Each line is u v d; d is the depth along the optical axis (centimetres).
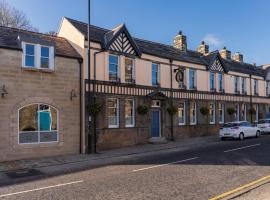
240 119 3222
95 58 1933
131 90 2153
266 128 2934
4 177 1184
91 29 2061
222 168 1198
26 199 836
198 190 877
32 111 1662
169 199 794
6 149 1551
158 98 2325
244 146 1903
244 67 3534
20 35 1636
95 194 861
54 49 1750
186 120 2592
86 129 1859
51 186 986
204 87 2800
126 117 2134
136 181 1011
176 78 2505
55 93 1752
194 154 1616
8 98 1568
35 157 1653
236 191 855
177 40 2823
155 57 2361
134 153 1786
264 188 884
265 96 3647
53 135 1741
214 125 2867
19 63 1616
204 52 3147
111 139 2003
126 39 2141
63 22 2034
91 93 1903
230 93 3097
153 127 2334
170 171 1166
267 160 1357
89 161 1541
